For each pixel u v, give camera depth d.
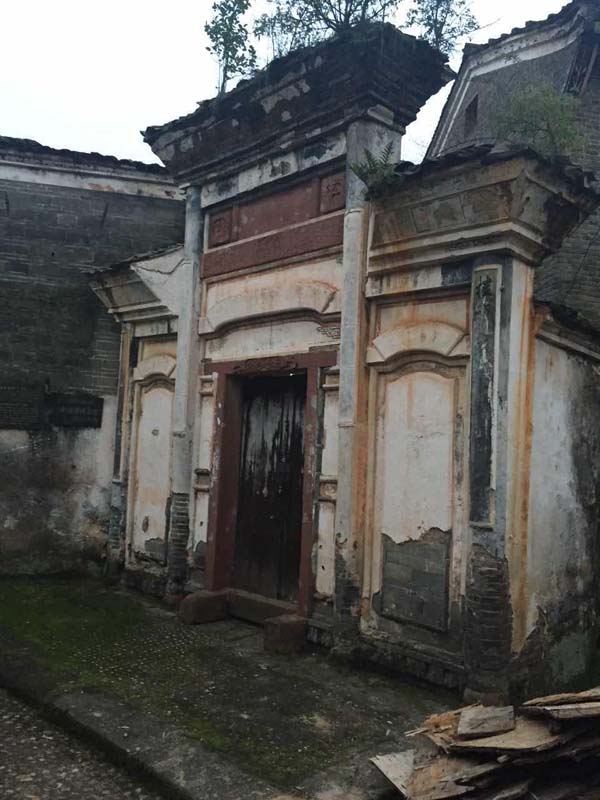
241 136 7.61
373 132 6.59
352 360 6.43
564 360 6.31
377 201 6.16
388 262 6.25
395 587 6.10
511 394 5.46
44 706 5.36
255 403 7.95
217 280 8.12
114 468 9.51
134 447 9.24
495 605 5.31
